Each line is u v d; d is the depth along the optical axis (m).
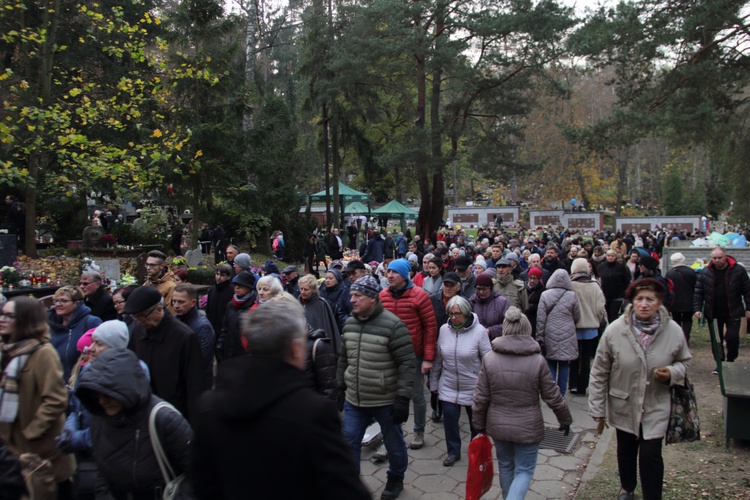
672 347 4.18
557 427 6.60
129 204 35.41
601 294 7.81
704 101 11.92
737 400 5.52
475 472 4.17
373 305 4.81
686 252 15.55
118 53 15.68
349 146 33.31
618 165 51.84
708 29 11.53
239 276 5.91
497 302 6.56
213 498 1.91
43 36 14.25
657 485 4.14
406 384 4.66
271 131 21.53
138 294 3.99
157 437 2.79
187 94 18.58
